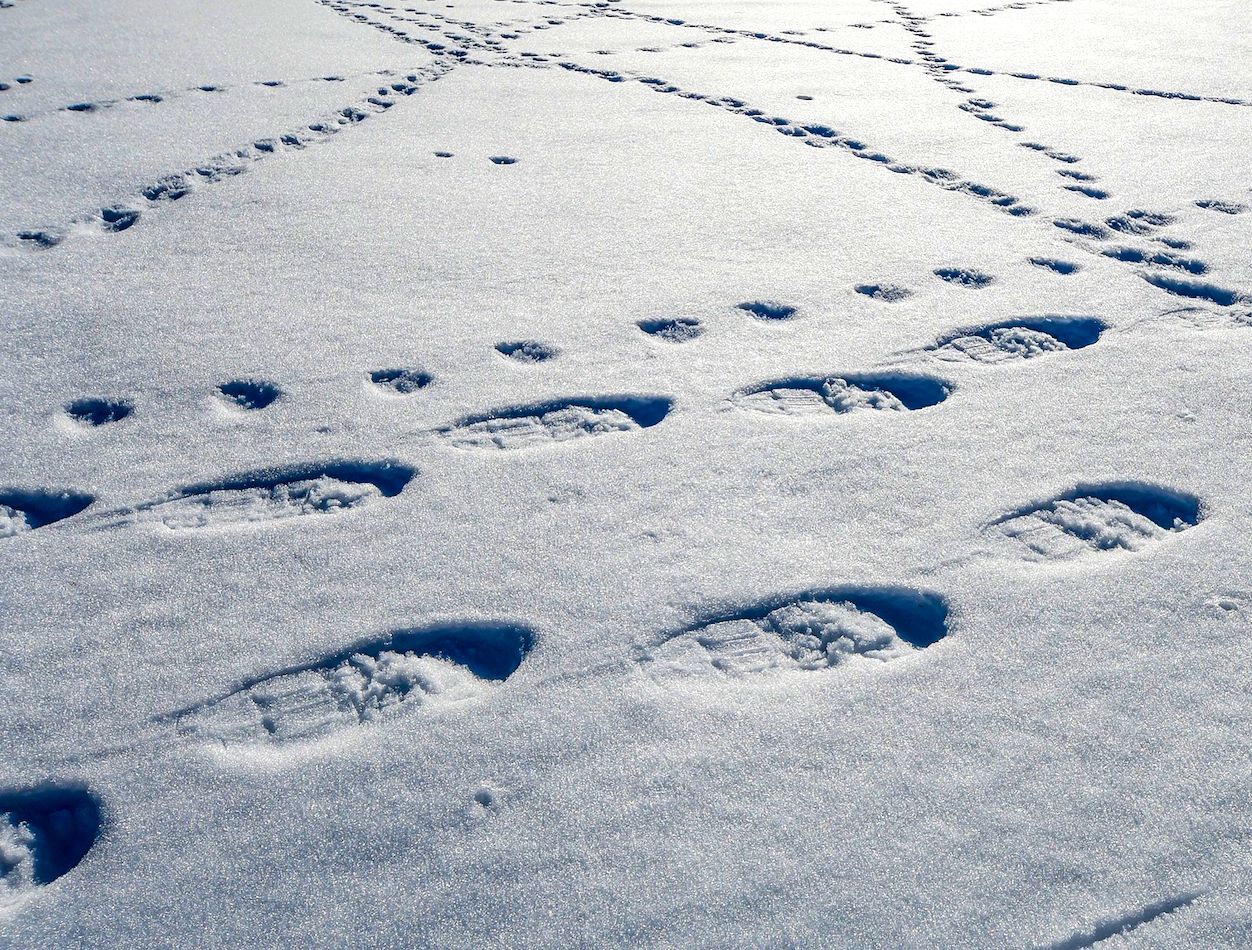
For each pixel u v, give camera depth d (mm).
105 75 5793
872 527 1605
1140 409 1966
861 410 2008
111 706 1285
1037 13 8289
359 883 1033
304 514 1706
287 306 2605
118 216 3453
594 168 3945
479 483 1773
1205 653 1313
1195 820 1071
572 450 1879
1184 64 5992
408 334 2418
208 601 1479
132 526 1677
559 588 1481
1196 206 3320
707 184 3707
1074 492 1689
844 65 6078
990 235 3078
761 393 2094
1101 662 1304
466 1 9375
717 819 1090
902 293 2629
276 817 1116
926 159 3986
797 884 1011
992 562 1512
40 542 1634
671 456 1843
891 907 984
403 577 1521
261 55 6477
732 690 1285
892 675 1300
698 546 1572
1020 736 1190
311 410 2051
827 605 1439
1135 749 1166
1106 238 3031
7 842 1117
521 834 1082
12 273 2859
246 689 1312
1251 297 2521
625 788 1136
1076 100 5043
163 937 986
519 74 5945
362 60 6355
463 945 962
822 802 1107
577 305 2576
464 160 4098
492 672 1350
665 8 8820
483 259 2939
